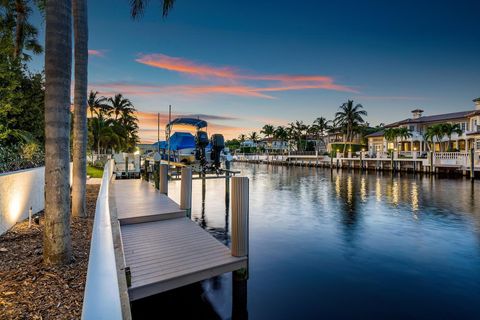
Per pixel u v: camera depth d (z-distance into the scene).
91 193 12.08
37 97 15.29
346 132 70.12
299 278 7.04
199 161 15.62
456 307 5.74
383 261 8.22
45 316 2.94
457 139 48.28
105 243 2.12
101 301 1.38
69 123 4.47
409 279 7.04
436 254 8.80
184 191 8.19
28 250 4.93
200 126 17.86
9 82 13.02
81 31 7.69
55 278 3.85
